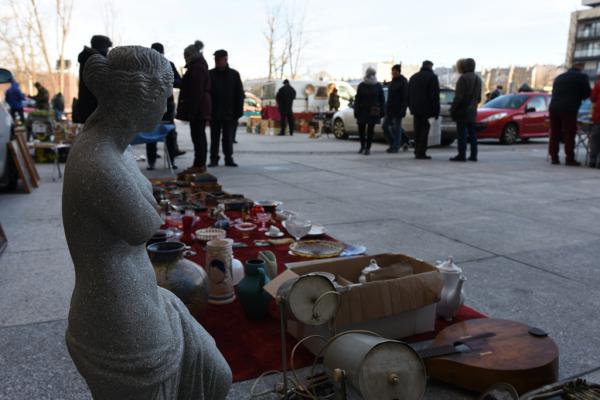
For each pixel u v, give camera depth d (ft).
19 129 21.56
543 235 14.71
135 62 3.84
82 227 3.83
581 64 30.04
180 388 4.57
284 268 10.52
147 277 4.23
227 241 9.30
